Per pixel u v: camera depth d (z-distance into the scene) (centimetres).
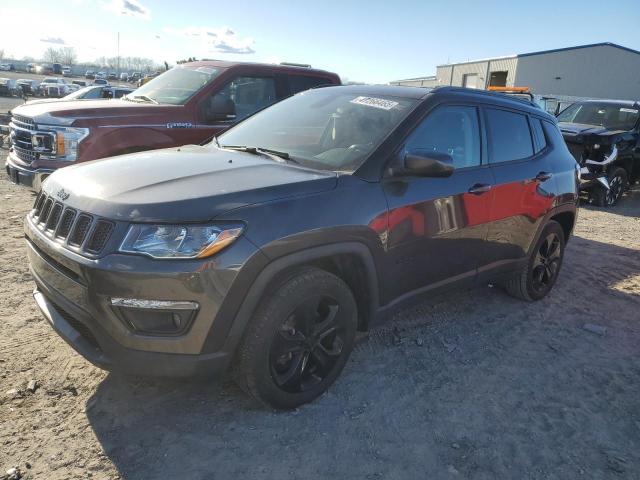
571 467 260
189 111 639
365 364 345
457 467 255
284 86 729
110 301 236
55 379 306
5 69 8562
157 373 246
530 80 3503
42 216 289
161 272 233
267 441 264
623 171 1048
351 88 406
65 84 4384
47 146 559
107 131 577
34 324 372
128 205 244
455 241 356
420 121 337
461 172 361
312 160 323
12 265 484
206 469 244
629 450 276
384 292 318
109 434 263
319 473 246
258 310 263
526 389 328
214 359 251
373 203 297
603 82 3641
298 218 264
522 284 460
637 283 553
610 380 346
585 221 884
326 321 293
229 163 310
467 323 421
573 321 441
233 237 244
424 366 347
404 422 286
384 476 246
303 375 293
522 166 417
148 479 236
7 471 234
